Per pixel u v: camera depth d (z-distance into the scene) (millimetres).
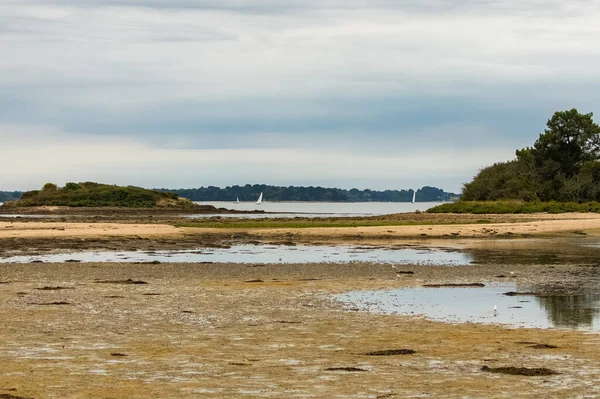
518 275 31547
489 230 64188
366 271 33375
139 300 23547
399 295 25047
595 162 115562
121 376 13086
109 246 50875
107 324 18766
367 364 14164
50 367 13773
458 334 17484
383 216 97438
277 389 12188
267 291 26094
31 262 38000
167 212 165625
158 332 17672
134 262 38500
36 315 20203
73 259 41156
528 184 114500
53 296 24422
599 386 12375
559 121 120125
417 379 12891
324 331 17906
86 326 18453
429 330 18062
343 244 54125
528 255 42875
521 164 120125
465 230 64188
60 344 16078
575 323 19188
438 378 12969
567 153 120000
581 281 29297
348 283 28609
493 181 115562
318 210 193750
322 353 15242
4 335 17125
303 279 30047
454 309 21734
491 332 17766
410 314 20750
